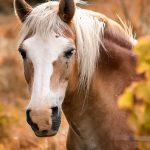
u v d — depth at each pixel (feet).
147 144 23.32
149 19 67.15
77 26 28.89
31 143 44.91
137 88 22.38
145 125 22.34
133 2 72.74
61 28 28.12
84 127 29.91
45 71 27.14
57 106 27.22
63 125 40.37
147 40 22.65
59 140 41.11
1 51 81.20
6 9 104.12
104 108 29.58
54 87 27.20
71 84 28.73
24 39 28.55
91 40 29.04
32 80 27.61
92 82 29.40
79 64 28.99
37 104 26.66
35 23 28.19
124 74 29.91
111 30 30.32
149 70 22.97
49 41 27.63
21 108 54.95
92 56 29.01
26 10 30.17
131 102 22.50
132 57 30.22
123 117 29.45
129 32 31.91
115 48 30.04
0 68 72.13
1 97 61.67
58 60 27.40
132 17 66.13
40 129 26.71
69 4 28.48
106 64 29.84
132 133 29.12
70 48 27.73
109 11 73.51
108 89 29.71
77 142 30.58
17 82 65.82
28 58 27.66
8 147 44.83
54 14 28.40
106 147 29.68
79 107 29.66
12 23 97.14
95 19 29.89
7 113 50.11
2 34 91.56
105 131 29.58
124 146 29.04
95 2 77.00
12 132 46.98
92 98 29.55
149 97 22.21
